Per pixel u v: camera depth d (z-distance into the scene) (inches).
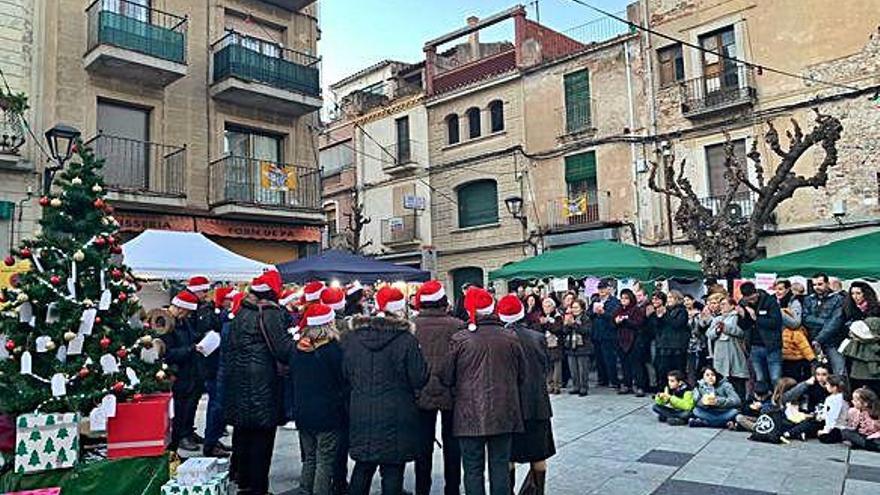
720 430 324.8
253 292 220.1
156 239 417.4
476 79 954.1
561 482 236.4
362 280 441.1
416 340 190.9
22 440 180.7
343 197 1121.4
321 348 195.0
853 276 360.8
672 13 768.9
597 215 812.6
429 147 996.6
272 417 214.2
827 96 663.1
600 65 821.9
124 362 203.5
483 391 182.5
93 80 569.6
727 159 581.9
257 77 652.1
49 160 506.0
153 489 188.5
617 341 443.8
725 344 350.3
